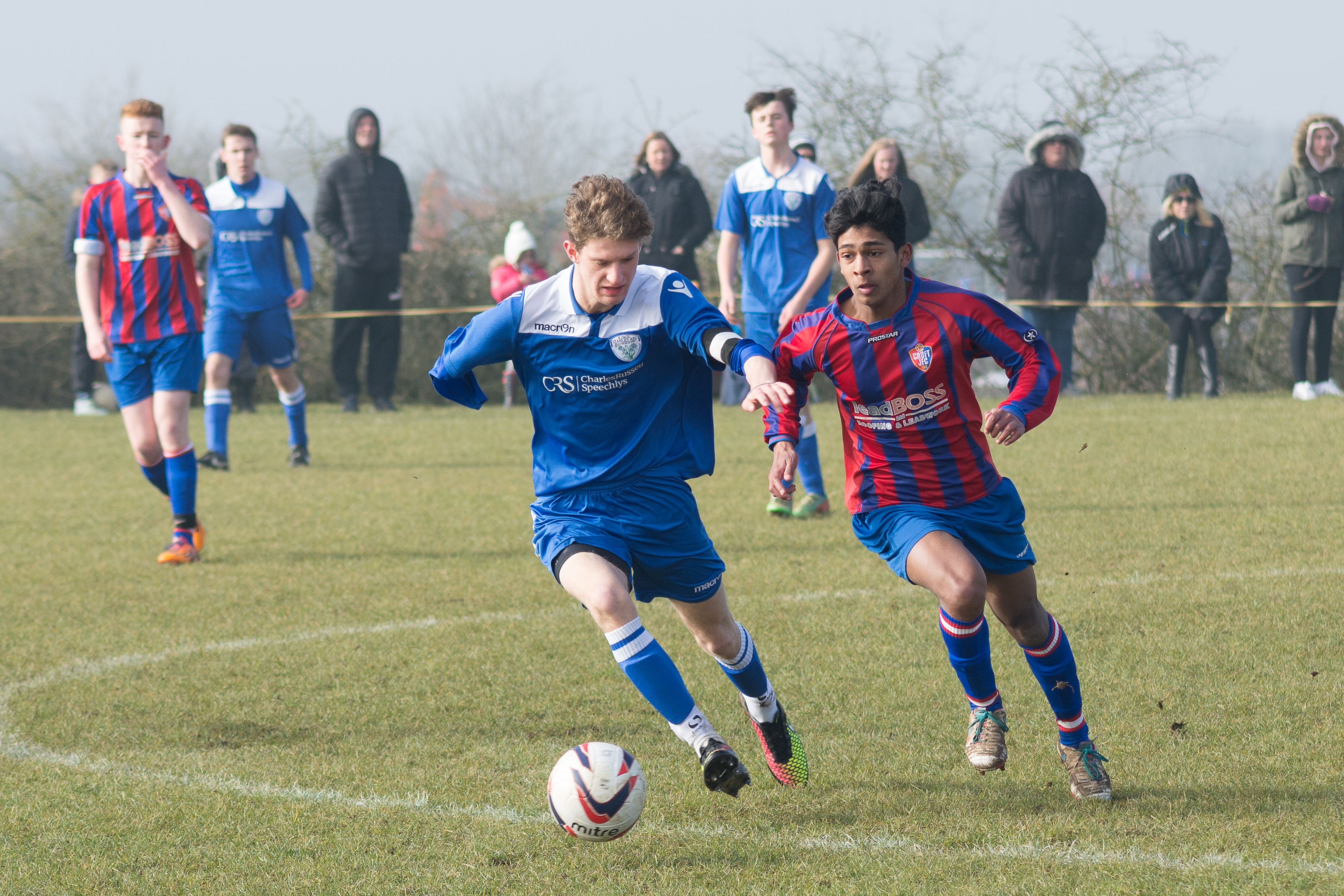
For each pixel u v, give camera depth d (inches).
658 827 368.5
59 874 343.9
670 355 399.2
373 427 1462.8
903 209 383.2
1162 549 706.2
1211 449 1055.0
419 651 565.6
